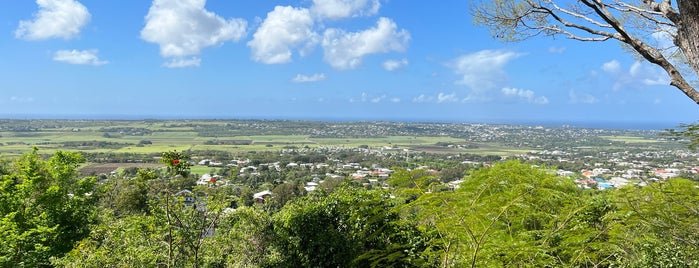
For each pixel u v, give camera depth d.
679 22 3.04
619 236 4.14
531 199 4.34
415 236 5.55
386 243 6.55
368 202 6.30
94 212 11.67
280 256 8.48
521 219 3.98
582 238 3.78
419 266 5.05
